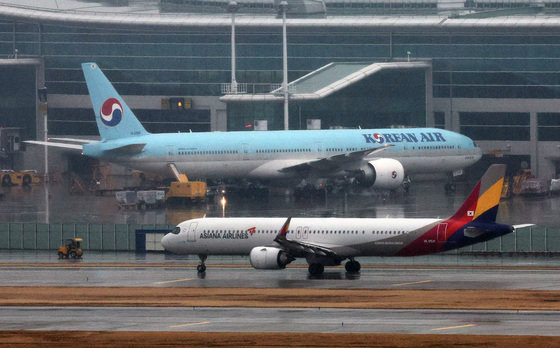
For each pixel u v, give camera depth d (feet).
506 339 597.11
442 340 596.70
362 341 597.52
